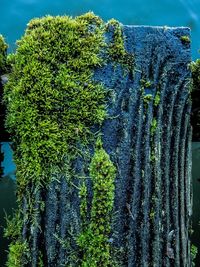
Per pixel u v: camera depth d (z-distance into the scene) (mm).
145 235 1857
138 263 1849
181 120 1924
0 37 2043
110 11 2764
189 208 1935
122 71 1876
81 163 1840
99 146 1847
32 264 1834
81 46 1841
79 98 1829
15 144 1876
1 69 2002
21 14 2689
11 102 1857
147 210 1866
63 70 1826
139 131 1876
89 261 1823
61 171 1830
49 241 1837
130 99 1880
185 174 1932
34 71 1819
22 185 1853
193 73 2213
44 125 1812
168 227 1887
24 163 1842
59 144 1821
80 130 1830
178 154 1921
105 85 1856
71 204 1838
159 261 1864
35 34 1845
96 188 1834
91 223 1834
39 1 2717
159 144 1895
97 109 1842
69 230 1835
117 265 1831
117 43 1871
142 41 1897
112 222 1840
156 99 1901
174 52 1919
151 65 1901
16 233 1870
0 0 2676
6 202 2371
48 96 1817
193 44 2814
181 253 1901
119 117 1866
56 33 1837
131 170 1865
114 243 1837
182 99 1924
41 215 1839
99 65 1854
